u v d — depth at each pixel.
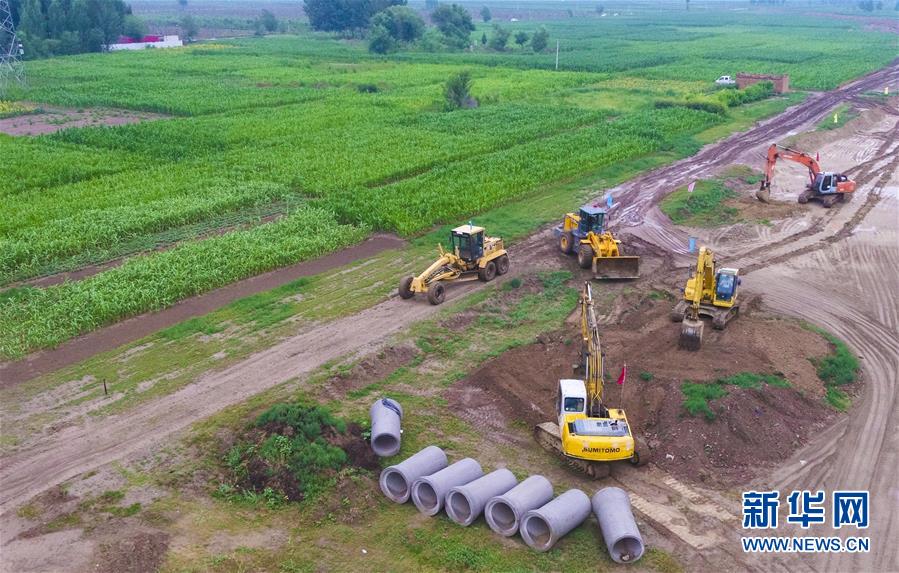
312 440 25.14
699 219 51.97
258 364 31.14
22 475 24.16
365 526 22.48
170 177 61.09
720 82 108.62
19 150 70.62
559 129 81.19
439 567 20.89
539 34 171.62
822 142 76.75
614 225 50.19
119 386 29.58
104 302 35.50
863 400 29.39
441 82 122.50
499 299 38.19
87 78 125.31
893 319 36.41
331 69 141.50
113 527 21.83
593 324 26.61
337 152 69.81
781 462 25.59
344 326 34.72
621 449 23.64
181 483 23.86
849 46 173.38
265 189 56.91
